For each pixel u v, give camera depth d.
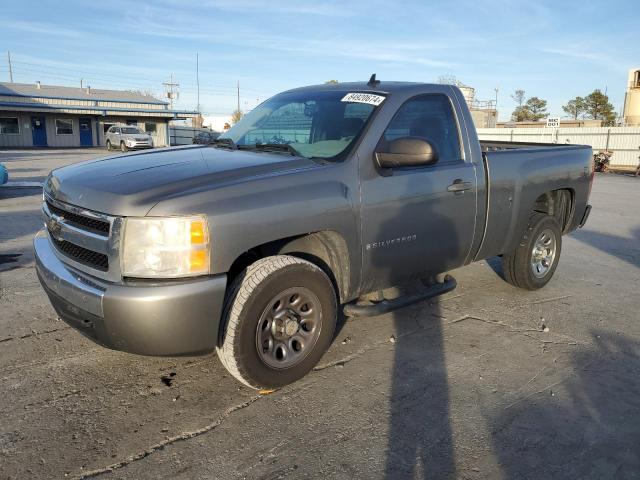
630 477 2.63
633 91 34.25
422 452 2.78
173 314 2.78
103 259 2.91
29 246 6.79
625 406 3.29
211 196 2.89
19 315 4.41
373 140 3.64
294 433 2.91
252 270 3.11
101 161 3.73
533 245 5.13
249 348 3.08
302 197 3.20
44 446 2.74
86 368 3.57
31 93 40.94
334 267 3.59
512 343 4.18
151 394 3.27
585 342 4.24
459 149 4.29
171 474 2.56
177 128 47.75
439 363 3.79
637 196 14.44
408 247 3.88
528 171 4.83
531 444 2.88
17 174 17.20
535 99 67.69
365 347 4.02
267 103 4.70
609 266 6.65
